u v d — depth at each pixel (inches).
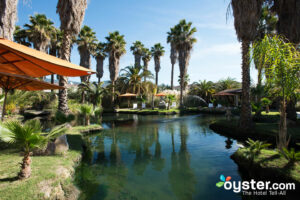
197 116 626.5
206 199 109.4
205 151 213.2
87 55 908.0
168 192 119.0
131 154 206.5
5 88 153.4
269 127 285.4
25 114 542.0
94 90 644.7
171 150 220.5
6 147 183.8
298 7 302.2
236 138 281.3
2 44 88.9
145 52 1357.0
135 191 120.3
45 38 727.1
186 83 1389.0
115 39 925.2
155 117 622.2
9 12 203.0
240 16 275.7
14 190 95.9
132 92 988.6
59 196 102.9
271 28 476.7
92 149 229.8
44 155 167.9
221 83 982.4
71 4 325.7
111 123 475.8
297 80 130.6
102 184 131.5
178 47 840.9
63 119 312.8
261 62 145.4
